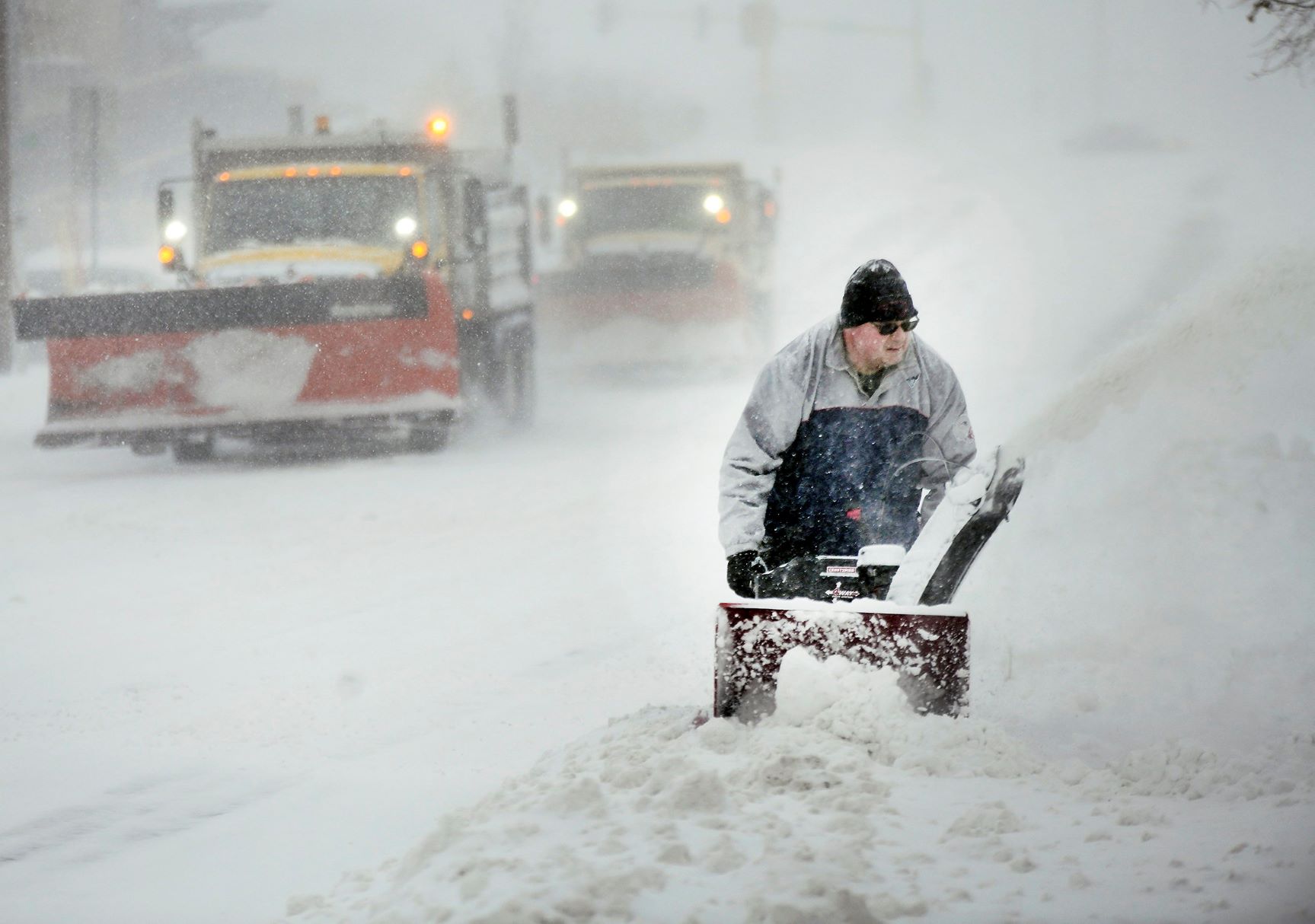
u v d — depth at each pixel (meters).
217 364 57.38
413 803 18.89
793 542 18.80
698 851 12.30
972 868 12.12
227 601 34.12
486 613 32.12
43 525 45.22
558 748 17.48
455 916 11.05
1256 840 12.39
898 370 18.23
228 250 61.94
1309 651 19.86
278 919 14.27
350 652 28.78
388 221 61.69
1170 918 10.80
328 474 55.94
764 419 18.19
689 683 25.61
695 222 85.50
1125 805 13.88
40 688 26.42
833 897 10.82
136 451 62.47
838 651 15.93
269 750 21.97
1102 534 25.30
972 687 20.23
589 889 11.24
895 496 18.69
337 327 57.41
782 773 14.41
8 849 17.62
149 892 15.91
